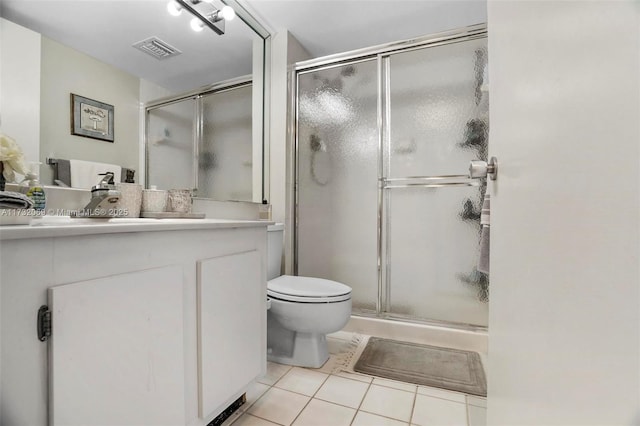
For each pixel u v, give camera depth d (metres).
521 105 0.54
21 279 0.56
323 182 2.24
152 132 1.42
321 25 2.09
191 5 1.58
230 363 1.07
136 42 1.35
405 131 2.04
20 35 0.98
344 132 2.19
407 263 2.04
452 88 1.95
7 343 0.54
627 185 0.27
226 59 1.80
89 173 1.17
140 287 0.76
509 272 0.60
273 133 2.18
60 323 0.60
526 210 0.51
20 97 0.97
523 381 0.51
